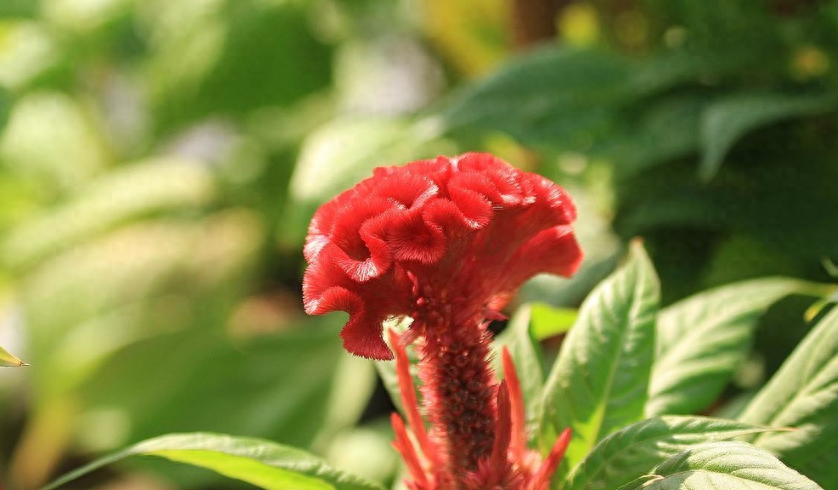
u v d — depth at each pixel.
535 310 0.70
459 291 0.56
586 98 0.94
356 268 0.54
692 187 0.92
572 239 0.59
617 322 0.63
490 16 1.35
